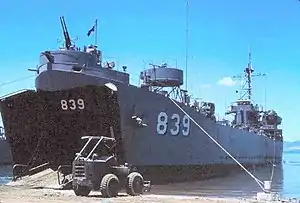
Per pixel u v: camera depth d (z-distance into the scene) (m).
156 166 27.81
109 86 23.64
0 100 26.70
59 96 24.70
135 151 25.91
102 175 19.02
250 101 61.50
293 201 19.56
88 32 26.44
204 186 29.48
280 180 40.16
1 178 38.81
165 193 23.95
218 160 37.81
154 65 32.06
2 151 59.62
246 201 19.09
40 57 25.38
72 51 24.89
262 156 56.72
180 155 30.48
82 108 24.58
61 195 19.48
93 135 25.09
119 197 18.73
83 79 23.72
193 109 32.62
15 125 27.38
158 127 28.00
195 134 32.75
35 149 27.52
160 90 31.47
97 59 26.12
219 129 38.25
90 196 19.17
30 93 25.53
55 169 26.64
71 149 26.12
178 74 32.16
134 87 25.75
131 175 19.80
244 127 50.59
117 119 24.52
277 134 69.00
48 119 26.02
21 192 21.05
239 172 44.97
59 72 23.91
